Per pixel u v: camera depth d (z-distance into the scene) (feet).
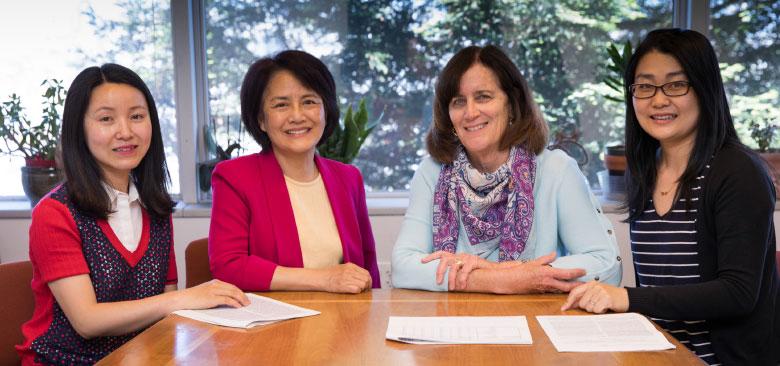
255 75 6.76
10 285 5.95
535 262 5.76
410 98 12.38
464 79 6.27
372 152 12.48
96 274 5.73
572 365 3.92
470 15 12.16
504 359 4.03
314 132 6.84
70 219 5.61
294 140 6.76
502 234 6.39
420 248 6.53
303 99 6.76
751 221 5.17
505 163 6.43
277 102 6.70
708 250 5.50
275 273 6.12
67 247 5.51
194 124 12.00
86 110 5.76
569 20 12.12
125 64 12.03
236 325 4.74
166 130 12.20
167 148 12.23
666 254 5.73
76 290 5.45
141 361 4.05
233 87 12.23
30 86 11.97
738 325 5.41
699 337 5.61
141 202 6.26
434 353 4.16
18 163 12.09
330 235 7.11
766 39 12.00
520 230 6.27
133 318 5.26
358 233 7.36
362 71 12.30
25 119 11.69
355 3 12.16
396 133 12.46
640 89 5.75
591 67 12.20
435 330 4.60
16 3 11.81
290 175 7.10
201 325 4.81
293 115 6.67
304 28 12.17
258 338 4.49
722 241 5.27
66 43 11.94
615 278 5.96
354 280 5.90
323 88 6.85
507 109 6.42
